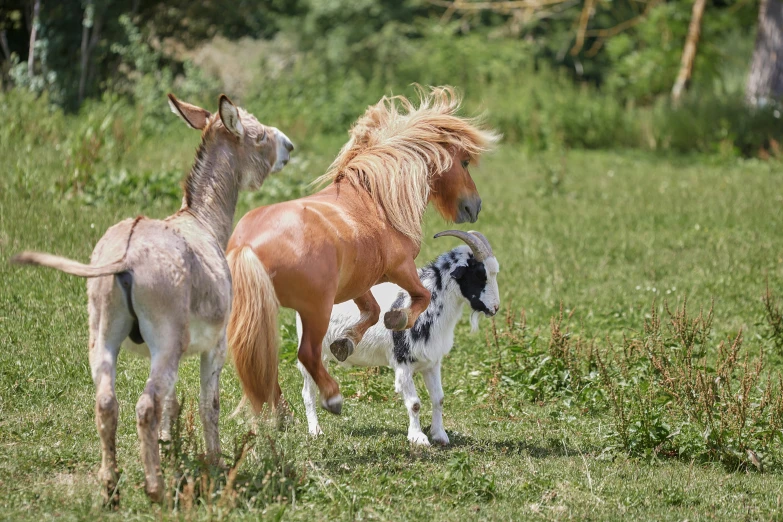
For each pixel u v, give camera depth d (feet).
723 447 34.19
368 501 27.22
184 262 24.94
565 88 137.59
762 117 121.19
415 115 35.83
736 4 146.20
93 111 94.07
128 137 85.66
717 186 91.15
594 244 67.62
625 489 30.48
